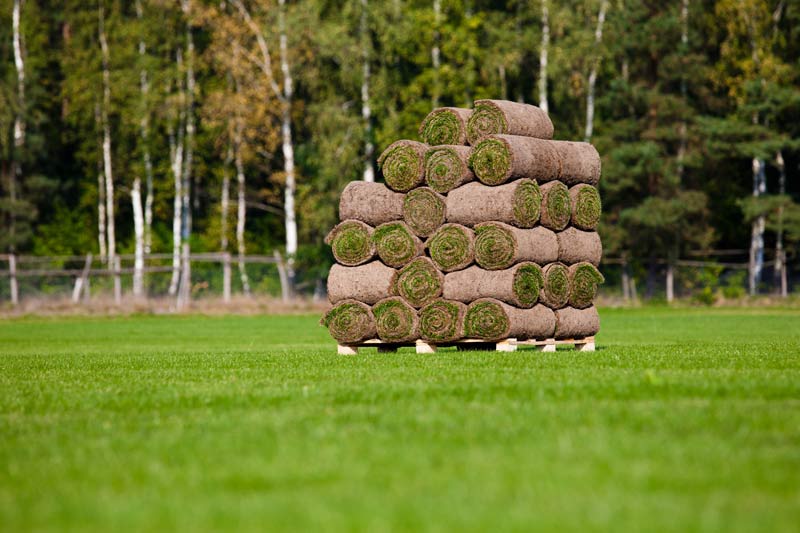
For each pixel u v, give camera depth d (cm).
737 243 8131
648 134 7225
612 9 7475
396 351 2830
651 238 7100
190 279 6706
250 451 1066
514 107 2709
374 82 7150
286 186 7312
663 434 1116
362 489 894
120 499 880
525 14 7344
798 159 8000
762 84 7025
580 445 1060
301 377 1838
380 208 2741
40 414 1405
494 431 1148
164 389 1672
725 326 4316
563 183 2766
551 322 2684
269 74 7081
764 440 1080
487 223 2608
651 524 764
